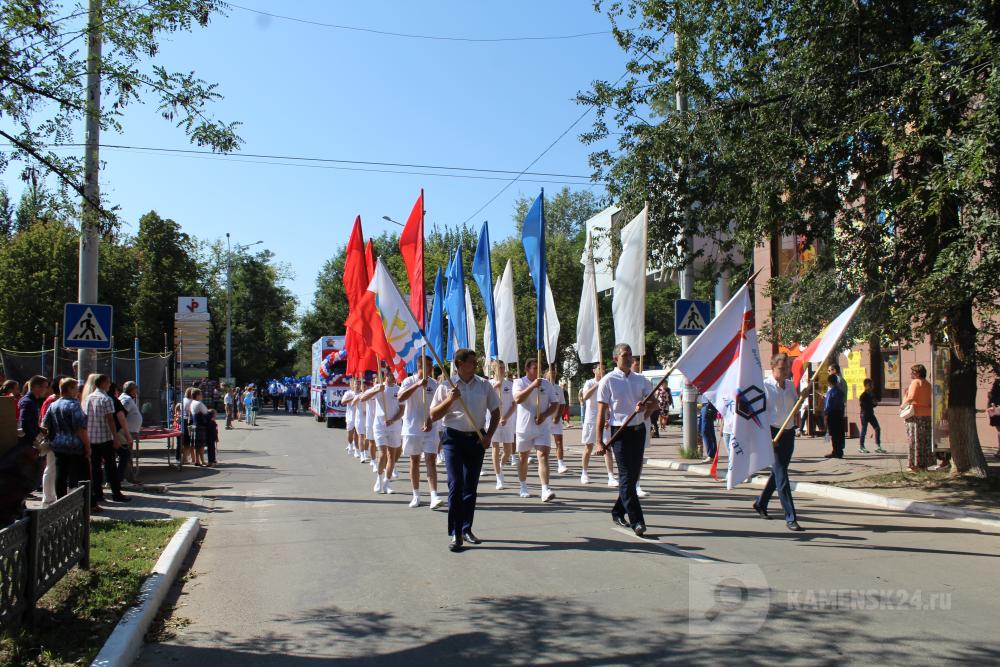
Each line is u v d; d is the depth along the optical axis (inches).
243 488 536.7
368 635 211.3
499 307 628.1
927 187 366.9
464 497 316.8
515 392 476.4
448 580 265.4
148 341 1631.4
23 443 245.0
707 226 573.3
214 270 2753.4
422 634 210.4
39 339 1391.5
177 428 732.7
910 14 439.5
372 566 289.7
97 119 367.9
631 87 547.8
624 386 337.1
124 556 297.3
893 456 628.7
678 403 1273.4
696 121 534.6
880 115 393.1
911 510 400.2
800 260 582.9
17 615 200.2
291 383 2411.4
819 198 466.9
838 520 373.1
